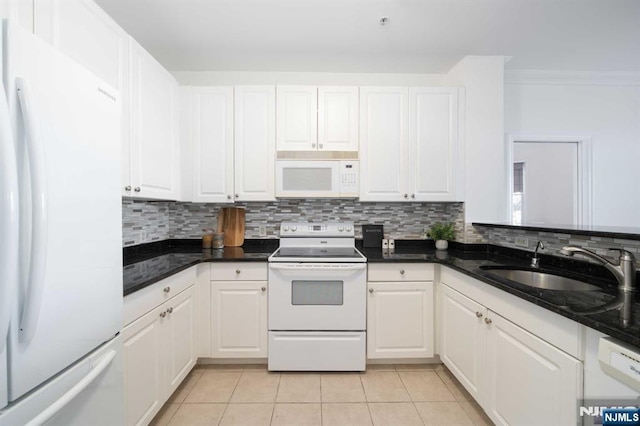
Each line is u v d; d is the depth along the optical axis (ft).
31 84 2.30
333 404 5.53
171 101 6.71
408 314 6.66
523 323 3.87
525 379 3.81
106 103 3.24
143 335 4.45
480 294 4.96
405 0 5.41
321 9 5.63
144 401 4.44
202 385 6.12
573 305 3.19
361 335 6.53
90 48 4.04
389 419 5.15
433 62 7.79
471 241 7.61
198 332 6.59
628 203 9.39
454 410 5.39
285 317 6.53
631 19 6.07
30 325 2.23
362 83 8.41
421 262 6.65
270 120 7.51
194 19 5.90
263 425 5.00
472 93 7.57
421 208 8.68
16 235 2.08
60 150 2.58
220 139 7.47
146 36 6.51
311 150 7.47
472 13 5.81
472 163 7.57
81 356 2.87
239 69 8.18
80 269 2.84
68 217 2.68
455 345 5.87
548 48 7.25
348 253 7.11
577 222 9.43
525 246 6.20
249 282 6.63
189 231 8.47
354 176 7.46
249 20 5.96
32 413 2.37
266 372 6.61
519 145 10.92
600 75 8.92
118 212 3.45
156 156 5.97
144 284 4.34
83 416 2.96
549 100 9.21
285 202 8.56
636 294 3.58
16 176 2.08
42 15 3.23
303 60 7.63
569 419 3.12
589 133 9.28
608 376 2.79
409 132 7.55
